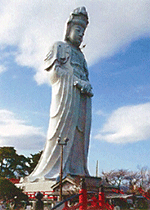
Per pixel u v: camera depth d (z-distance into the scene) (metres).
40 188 45.19
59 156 49.78
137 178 83.88
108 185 41.94
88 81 58.31
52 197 36.34
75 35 57.53
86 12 58.78
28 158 78.12
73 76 53.97
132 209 27.81
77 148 52.97
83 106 55.50
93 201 16.22
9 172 73.44
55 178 46.41
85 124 54.56
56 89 52.88
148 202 30.36
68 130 51.12
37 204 14.91
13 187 36.88
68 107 51.78
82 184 15.10
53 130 51.06
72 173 48.78
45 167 49.03
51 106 53.16
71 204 25.83
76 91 53.56
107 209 16.80
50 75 53.50
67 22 57.84
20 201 35.97
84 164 53.25
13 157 74.44
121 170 85.31
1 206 31.97
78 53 58.06
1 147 75.31
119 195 30.50
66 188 34.25
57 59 53.34
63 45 55.53
